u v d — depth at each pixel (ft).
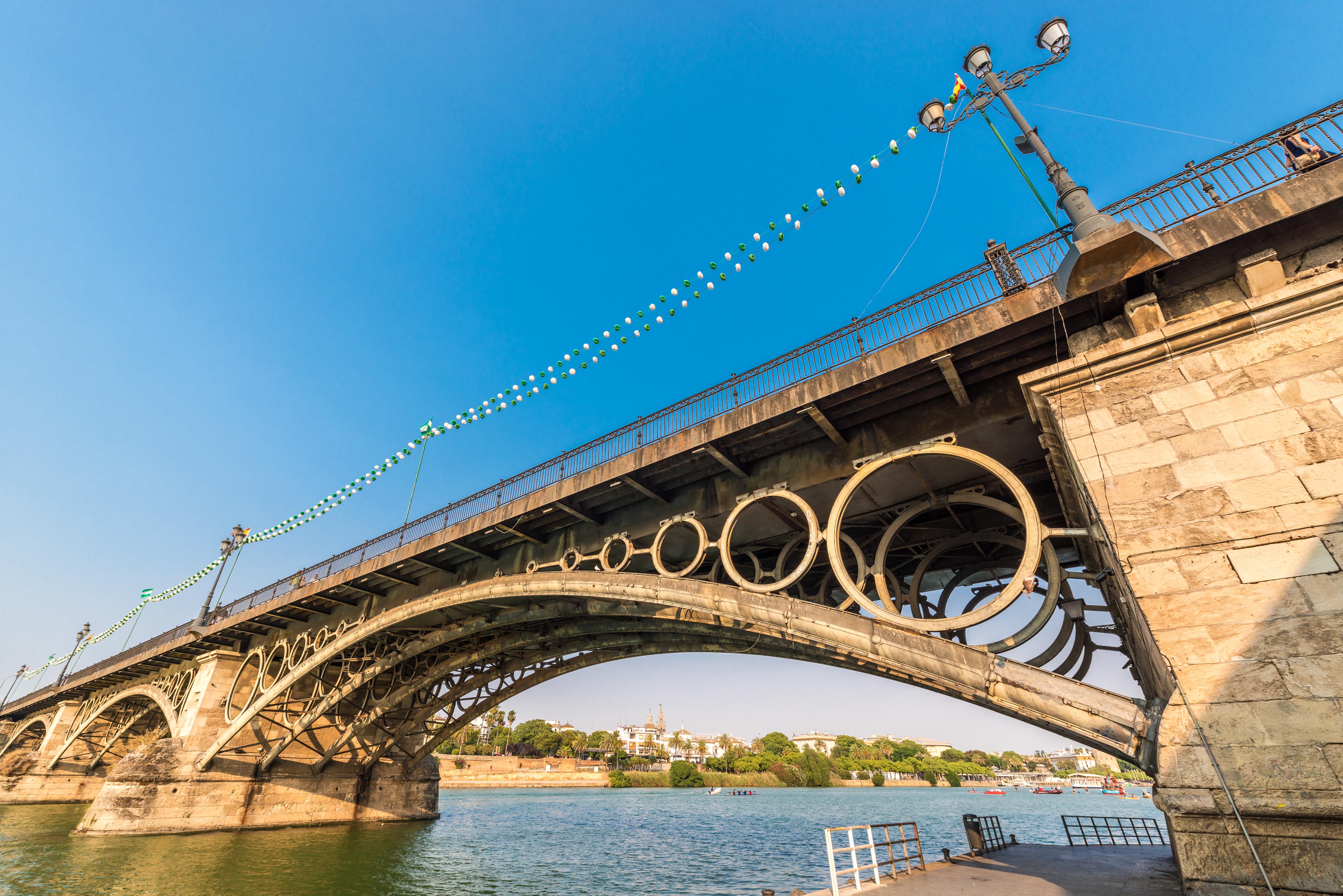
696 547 57.93
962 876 41.22
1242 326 25.14
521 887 66.64
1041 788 456.04
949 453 35.37
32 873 64.44
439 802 183.01
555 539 62.85
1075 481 30.27
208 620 111.45
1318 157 27.20
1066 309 31.27
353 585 81.30
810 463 44.68
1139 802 312.71
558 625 77.36
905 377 37.65
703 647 72.18
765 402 42.80
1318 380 23.13
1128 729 25.90
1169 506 24.11
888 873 42.24
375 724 110.73
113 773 91.61
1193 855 18.98
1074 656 42.37
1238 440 23.76
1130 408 26.63
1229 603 21.59
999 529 51.03
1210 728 20.16
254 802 96.68
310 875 66.69
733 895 64.39
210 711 98.02
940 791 442.50
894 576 54.39
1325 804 17.52
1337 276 23.85
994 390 37.65
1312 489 21.72
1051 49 32.99
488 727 419.54
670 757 491.72
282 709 96.63
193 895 56.70
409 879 67.46
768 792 334.65
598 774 353.51
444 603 66.69
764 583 61.52
